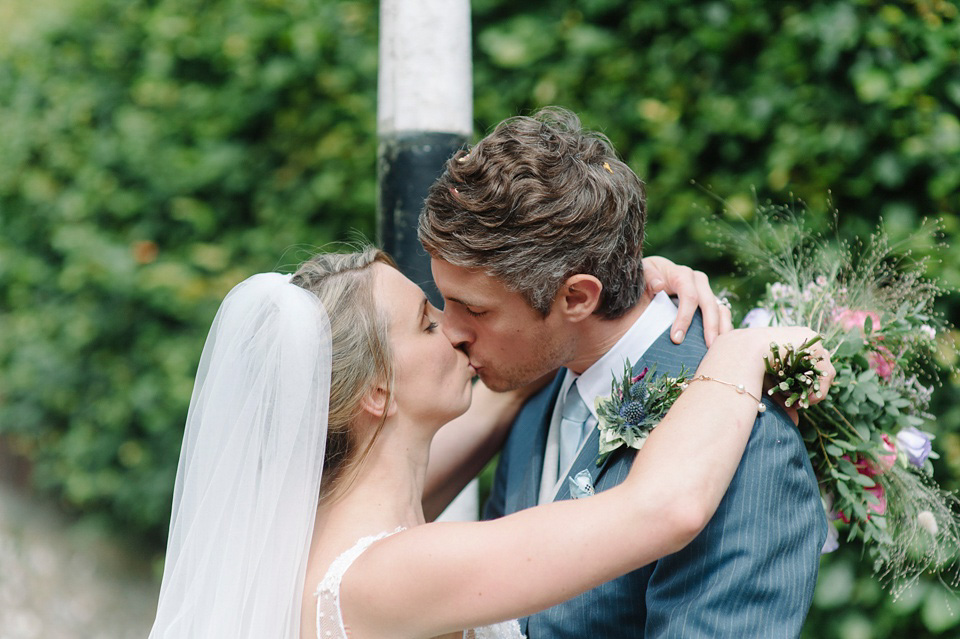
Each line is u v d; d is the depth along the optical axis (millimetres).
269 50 3705
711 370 1582
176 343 4199
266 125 3883
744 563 1495
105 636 4352
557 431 1898
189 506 1666
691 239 2820
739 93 2744
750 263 2516
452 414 1717
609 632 1646
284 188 3801
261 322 1611
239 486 1577
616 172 1648
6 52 5035
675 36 2840
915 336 1793
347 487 1647
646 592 1601
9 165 4922
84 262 4344
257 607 1522
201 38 3977
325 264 1719
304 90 3674
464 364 1735
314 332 1587
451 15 1964
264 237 3816
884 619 2502
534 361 1718
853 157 2512
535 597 1397
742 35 2732
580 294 1657
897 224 2508
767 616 1484
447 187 1601
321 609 1501
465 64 1998
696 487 1408
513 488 1974
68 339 4699
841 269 2107
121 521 4965
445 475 2102
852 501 1690
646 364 1729
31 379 4988
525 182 1556
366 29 3490
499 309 1640
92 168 4398
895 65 2484
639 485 1422
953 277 2391
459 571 1412
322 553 1578
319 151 3535
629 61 2902
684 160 2820
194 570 1591
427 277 1985
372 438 1662
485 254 1579
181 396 4035
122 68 4477
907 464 1737
